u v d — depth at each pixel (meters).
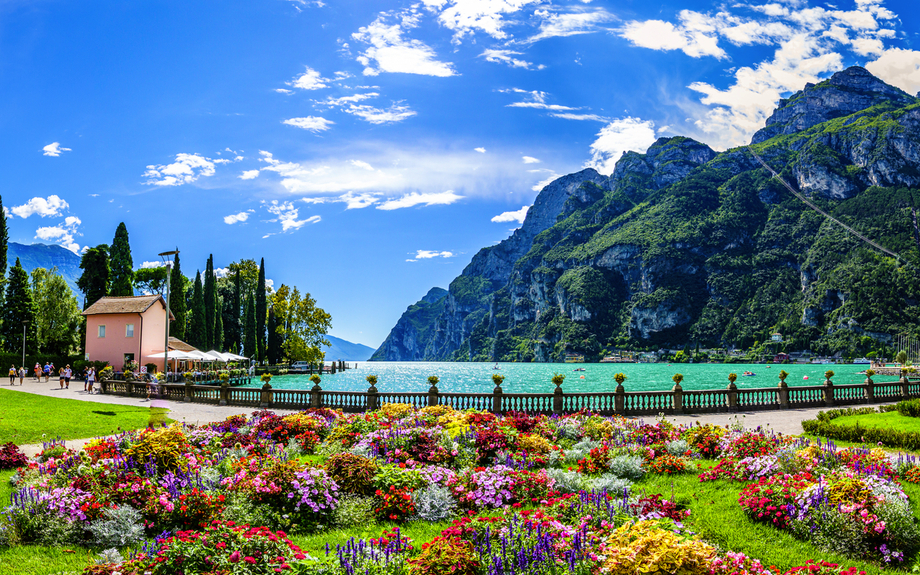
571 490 12.52
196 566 7.71
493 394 29.55
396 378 125.50
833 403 36.78
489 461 16.03
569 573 7.64
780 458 13.64
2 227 75.44
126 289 83.44
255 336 98.25
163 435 14.53
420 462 15.09
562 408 29.50
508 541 8.20
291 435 19.72
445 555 7.75
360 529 10.65
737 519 11.06
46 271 88.31
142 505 10.75
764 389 34.50
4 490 13.27
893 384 40.66
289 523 10.73
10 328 75.19
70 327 86.38
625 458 14.98
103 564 8.11
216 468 13.70
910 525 9.86
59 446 16.88
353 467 12.35
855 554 9.67
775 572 8.87
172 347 72.88
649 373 151.88
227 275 121.12
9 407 29.84
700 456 16.69
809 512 10.38
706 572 6.87
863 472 13.22
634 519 9.81
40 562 9.07
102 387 45.34
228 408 34.53
